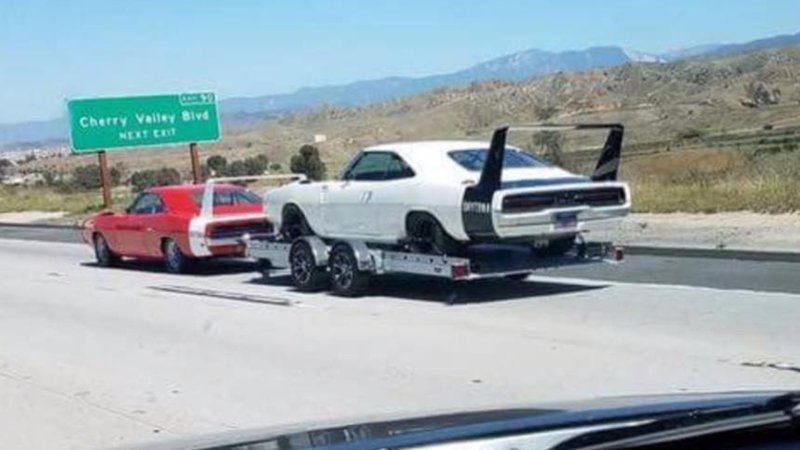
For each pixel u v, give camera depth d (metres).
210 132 39.00
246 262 20.73
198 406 8.45
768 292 12.77
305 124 174.62
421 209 13.30
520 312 12.38
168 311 14.27
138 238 20.23
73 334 12.77
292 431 2.96
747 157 31.14
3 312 15.28
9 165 131.38
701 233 18.06
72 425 8.07
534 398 7.84
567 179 13.20
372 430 2.82
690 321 11.04
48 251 27.00
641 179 26.25
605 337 10.39
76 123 36.94
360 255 14.32
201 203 19.38
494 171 12.44
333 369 9.56
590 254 13.84
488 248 13.69
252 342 11.30
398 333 11.31
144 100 37.94
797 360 8.87
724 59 179.38
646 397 3.21
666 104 130.25
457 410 3.19
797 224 17.89
